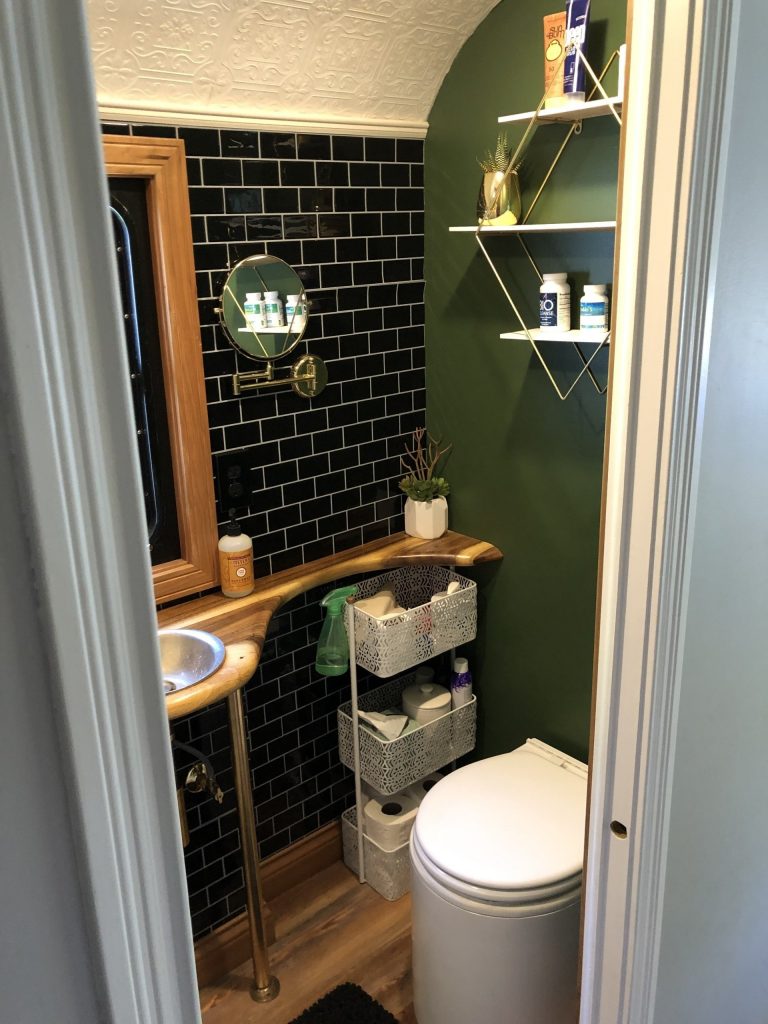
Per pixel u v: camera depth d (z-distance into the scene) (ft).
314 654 7.22
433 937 5.69
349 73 5.95
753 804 4.91
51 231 1.53
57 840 1.86
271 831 7.32
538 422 6.61
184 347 5.79
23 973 1.88
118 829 1.93
